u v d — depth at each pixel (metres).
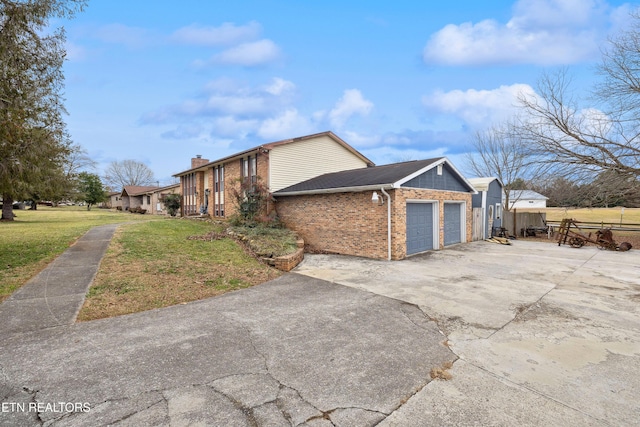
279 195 14.54
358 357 3.76
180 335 4.34
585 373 3.42
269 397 2.96
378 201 10.87
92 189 39.19
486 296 6.33
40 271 7.16
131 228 13.49
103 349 3.88
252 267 8.60
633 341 4.25
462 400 2.93
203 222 17.02
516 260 10.49
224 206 18.62
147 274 7.21
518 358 3.76
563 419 2.67
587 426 2.59
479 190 16.86
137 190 45.06
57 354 3.73
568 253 12.09
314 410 2.77
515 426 2.59
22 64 7.18
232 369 3.46
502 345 4.11
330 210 12.58
